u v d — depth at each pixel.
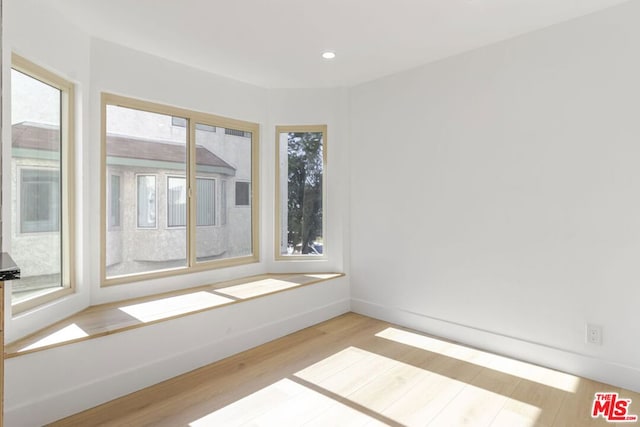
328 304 3.83
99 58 2.82
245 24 2.61
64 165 2.62
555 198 2.65
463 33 2.77
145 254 3.22
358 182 3.95
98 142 2.84
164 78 3.21
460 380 2.53
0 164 1.69
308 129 4.12
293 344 3.19
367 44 2.94
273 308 3.31
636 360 2.35
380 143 3.74
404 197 3.55
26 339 2.13
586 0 2.32
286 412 2.17
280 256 4.14
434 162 3.32
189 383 2.52
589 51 2.49
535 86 2.73
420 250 3.44
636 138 2.32
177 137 3.43
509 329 2.90
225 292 3.27
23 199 2.29
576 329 2.58
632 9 2.33
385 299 3.75
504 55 2.88
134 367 2.41
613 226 2.42
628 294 2.37
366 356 2.92
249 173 4.05
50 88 2.49
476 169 3.05
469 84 3.08
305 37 2.82
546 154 2.69
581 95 2.53
